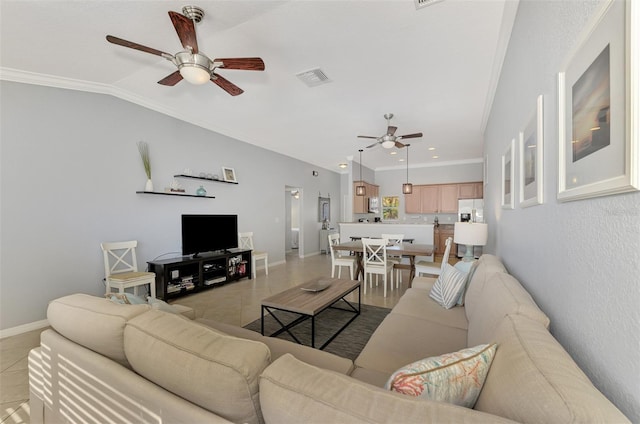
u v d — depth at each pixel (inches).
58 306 49.7
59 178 121.1
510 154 85.9
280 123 184.4
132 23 86.7
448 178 320.2
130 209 145.9
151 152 155.8
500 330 40.6
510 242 86.5
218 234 182.1
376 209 351.3
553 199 46.2
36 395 52.3
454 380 31.7
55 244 119.9
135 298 62.3
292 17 83.1
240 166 217.5
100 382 40.1
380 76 118.4
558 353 30.1
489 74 116.0
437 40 93.9
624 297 26.9
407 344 64.3
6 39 91.9
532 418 23.6
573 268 38.3
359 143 237.1
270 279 200.5
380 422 22.7
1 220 106.9
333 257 184.1
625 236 26.6
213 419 29.6
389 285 181.8
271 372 29.1
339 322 120.9
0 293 106.3
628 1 24.6
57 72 115.3
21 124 111.3
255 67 88.6
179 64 84.4
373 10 80.2
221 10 80.2
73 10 80.3
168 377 33.2
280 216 263.7
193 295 160.7
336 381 27.5
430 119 173.0
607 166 28.4
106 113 136.3
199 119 177.6
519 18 72.2
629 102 24.4
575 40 37.3
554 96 45.1
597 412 21.3
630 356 26.0
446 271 96.0
